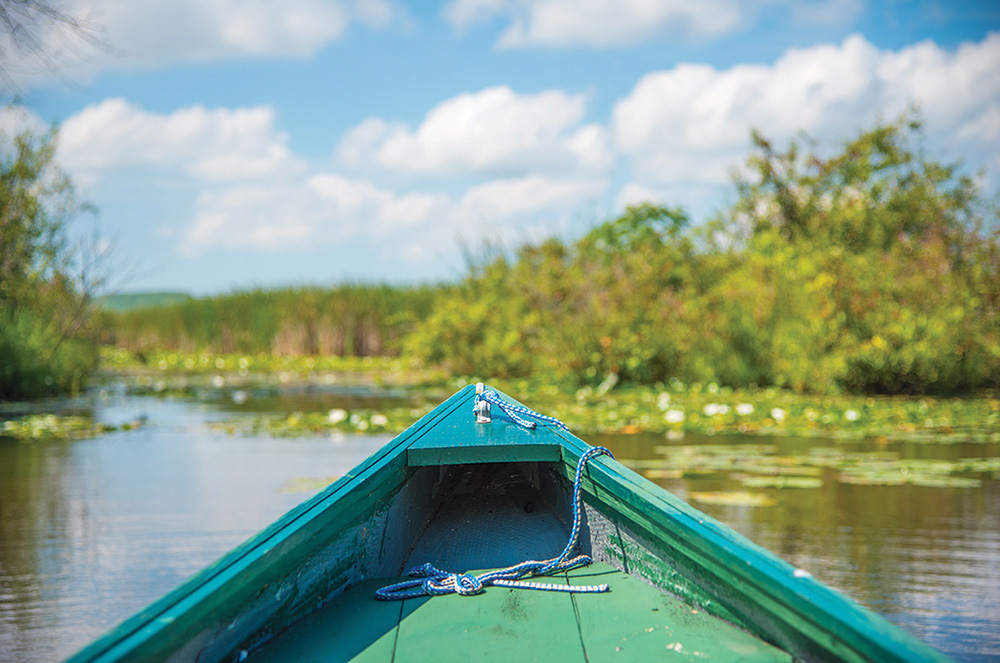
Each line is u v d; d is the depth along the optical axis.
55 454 7.39
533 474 3.32
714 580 1.85
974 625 3.07
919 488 5.66
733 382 13.11
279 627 1.85
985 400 11.93
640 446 7.61
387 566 2.41
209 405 11.95
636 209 17.06
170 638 1.46
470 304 15.91
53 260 13.20
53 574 3.79
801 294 12.76
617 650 1.72
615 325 13.20
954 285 13.19
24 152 12.77
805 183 16.48
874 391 12.77
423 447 2.37
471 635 1.82
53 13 5.34
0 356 12.34
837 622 1.43
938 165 15.97
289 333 23.86
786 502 5.21
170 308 28.56
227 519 4.86
